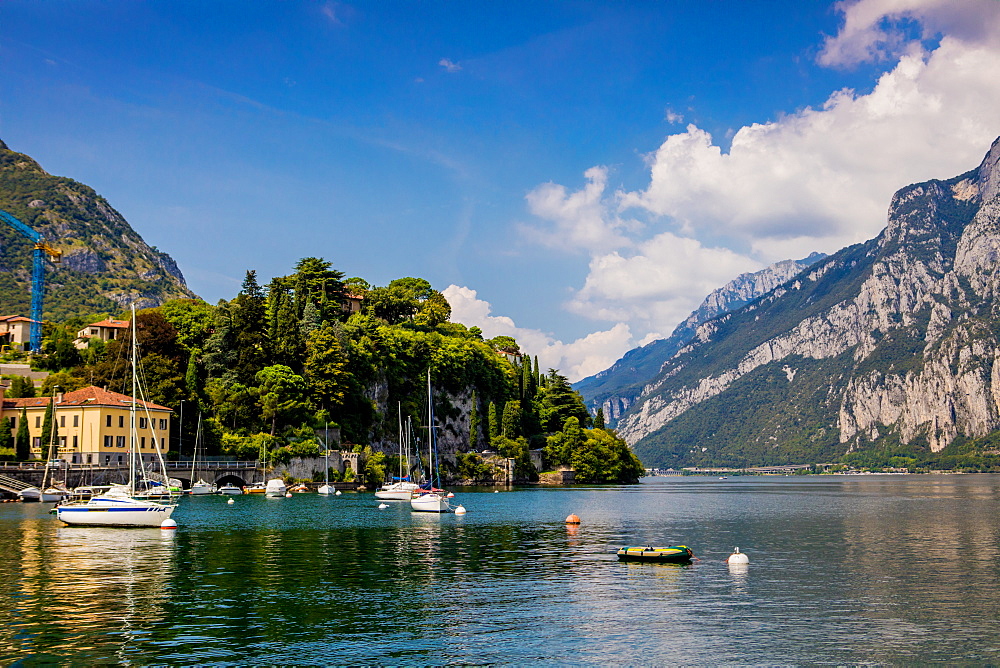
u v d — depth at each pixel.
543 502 163.50
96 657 42.06
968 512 144.38
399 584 62.06
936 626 50.09
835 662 42.88
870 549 85.50
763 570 70.50
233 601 55.03
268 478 177.62
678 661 42.81
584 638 46.84
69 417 154.62
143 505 96.81
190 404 177.00
